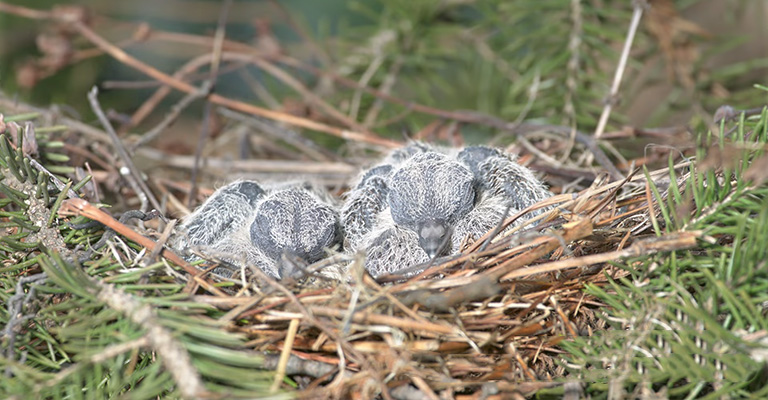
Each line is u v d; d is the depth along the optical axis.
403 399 0.54
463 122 0.67
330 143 0.70
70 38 0.68
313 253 0.59
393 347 0.55
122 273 0.56
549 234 0.56
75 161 0.63
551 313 0.56
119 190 0.63
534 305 0.56
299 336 0.55
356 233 0.60
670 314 0.54
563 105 0.67
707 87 0.69
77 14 0.67
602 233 0.57
